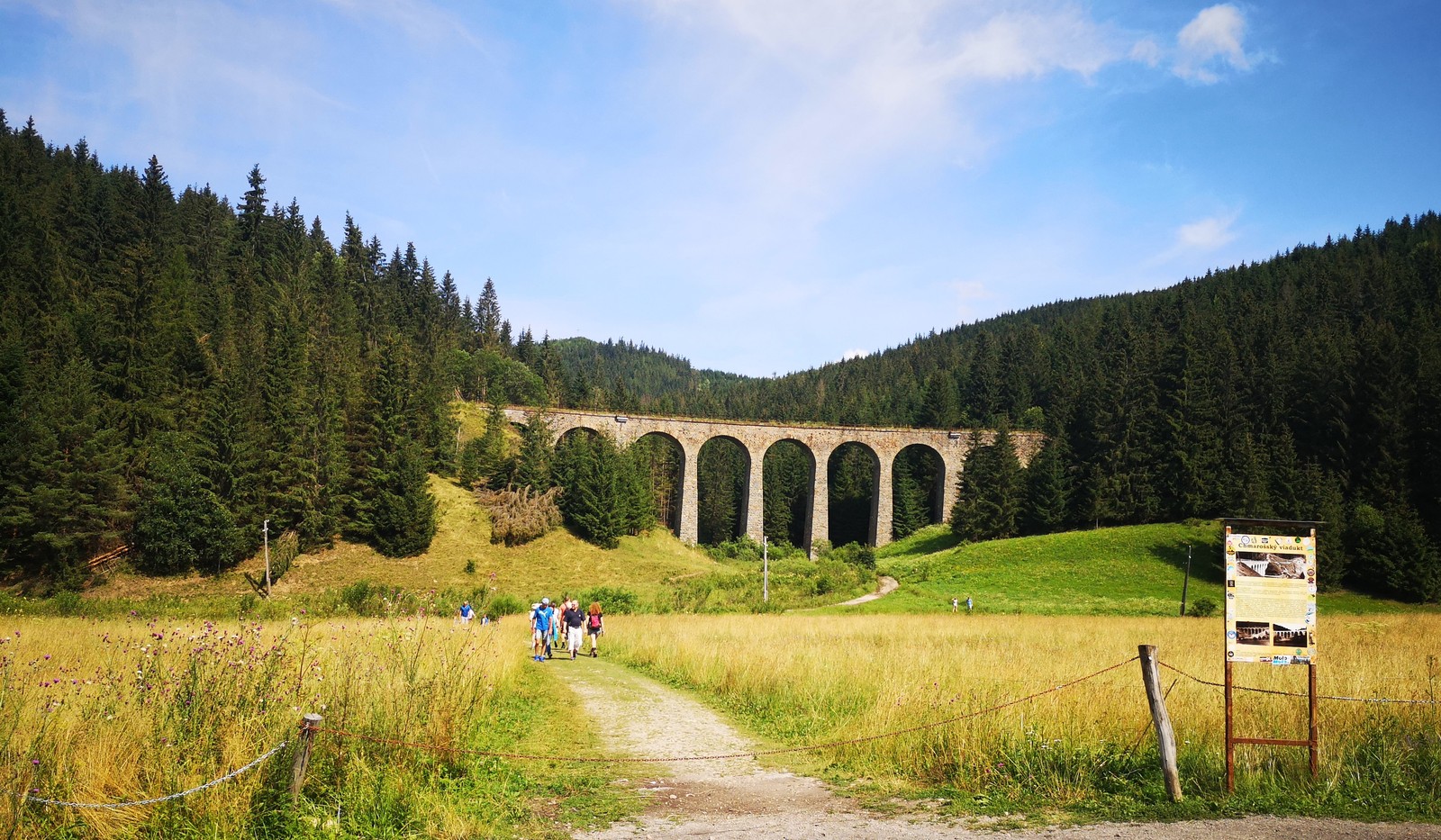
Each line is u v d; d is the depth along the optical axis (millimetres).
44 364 64312
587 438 99438
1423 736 9438
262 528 62125
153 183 123688
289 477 64438
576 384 148750
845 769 9875
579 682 18156
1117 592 65688
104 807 6125
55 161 135500
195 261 117812
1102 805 7945
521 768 9641
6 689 8023
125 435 64375
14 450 54469
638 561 73625
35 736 7117
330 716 8391
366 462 71312
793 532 121938
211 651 8750
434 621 16188
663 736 12039
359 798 7414
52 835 6133
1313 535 8539
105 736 7145
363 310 121812
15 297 74375
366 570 64062
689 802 8398
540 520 74000
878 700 11992
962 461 96625
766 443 89188
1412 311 113125
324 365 78062
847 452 123562
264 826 6766
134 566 57750
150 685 8086
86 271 93812
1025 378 133625
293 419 66625
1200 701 10633
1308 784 8250
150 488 59000
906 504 108312
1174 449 85000
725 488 119938
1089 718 10000
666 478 115688
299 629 12617
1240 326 121062
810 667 15594
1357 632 29000
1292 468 75938
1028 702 10445
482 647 14469
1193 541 74562
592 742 11570
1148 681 8250
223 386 63000
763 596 57281
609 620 38656
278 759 7473
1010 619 41969
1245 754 8891
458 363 121375
